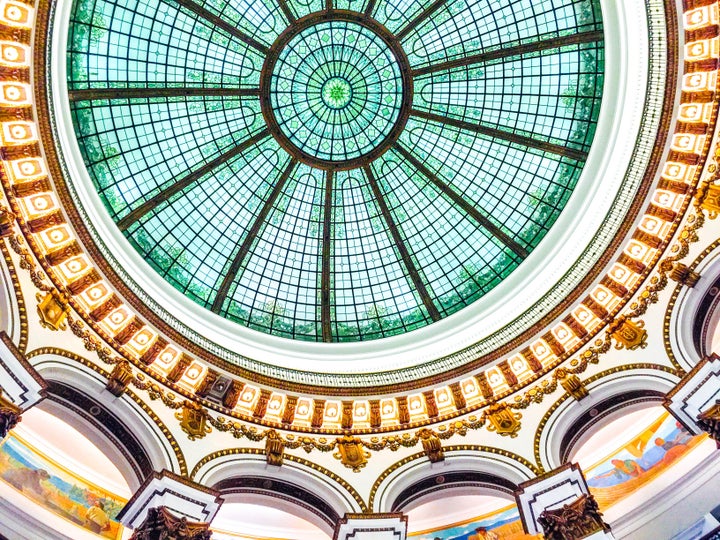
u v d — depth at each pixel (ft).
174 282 57.31
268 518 60.70
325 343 60.03
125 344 48.55
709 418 40.75
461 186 61.57
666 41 45.88
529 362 52.70
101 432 44.93
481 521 60.29
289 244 62.75
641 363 48.06
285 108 59.11
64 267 46.06
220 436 48.85
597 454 58.80
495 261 60.70
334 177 62.59
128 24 51.29
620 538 51.29
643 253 49.62
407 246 63.05
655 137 47.85
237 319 59.41
